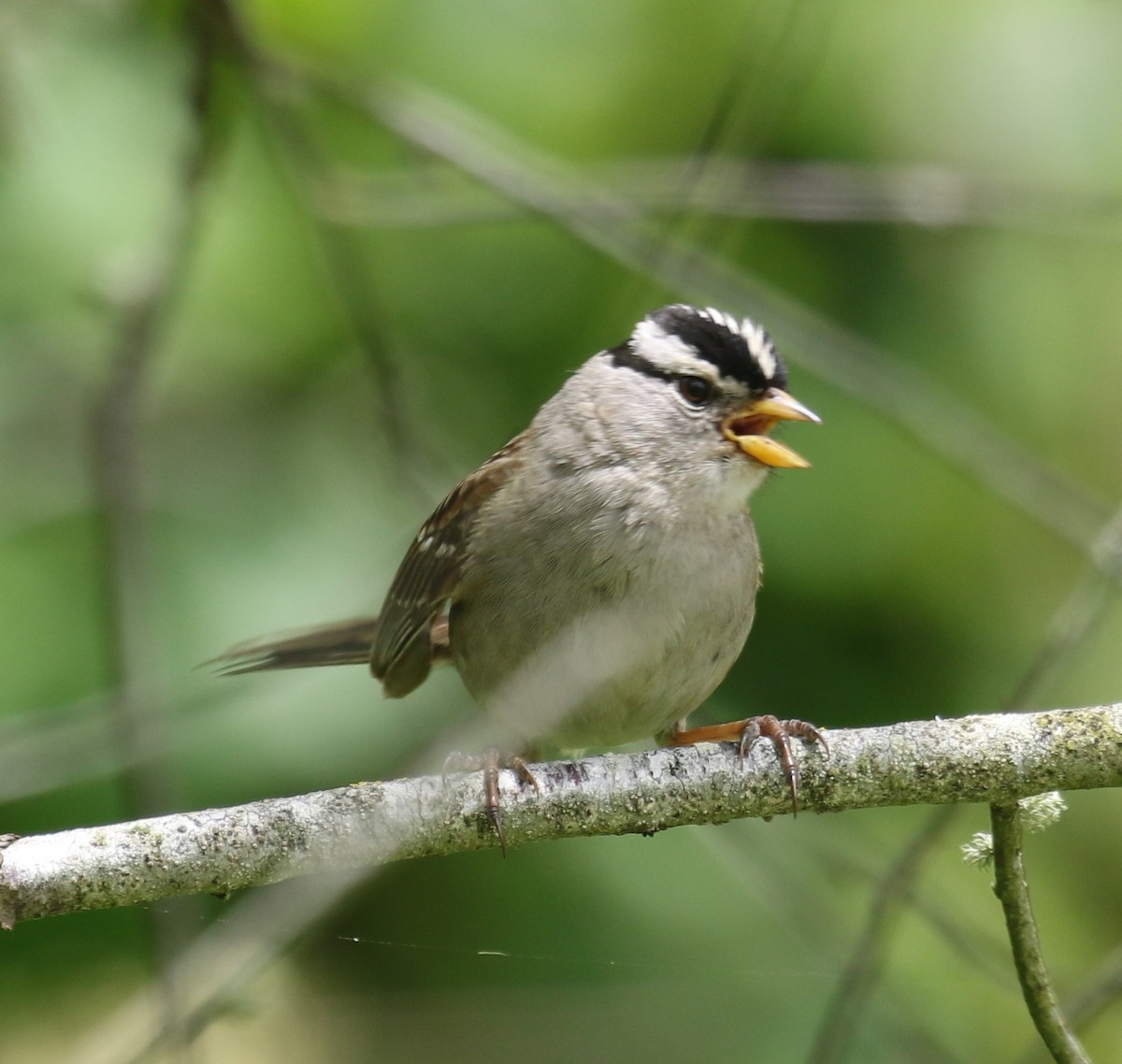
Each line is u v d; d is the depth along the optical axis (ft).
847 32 35.22
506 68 35.73
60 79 35.06
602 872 33.53
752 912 33.12
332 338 37.27
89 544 33.50
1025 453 32.14
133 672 29.30
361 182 32.60
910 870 24.93
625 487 25.34
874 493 35.50
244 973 24.02
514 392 36.76
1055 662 26.81
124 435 31.07
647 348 26.20
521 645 25.57
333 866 20.45
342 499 36.42
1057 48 35.22
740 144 32.32
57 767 28.53
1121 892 35.76
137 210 35.17
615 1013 32.71
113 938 33.06
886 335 35.96
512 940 33.50
